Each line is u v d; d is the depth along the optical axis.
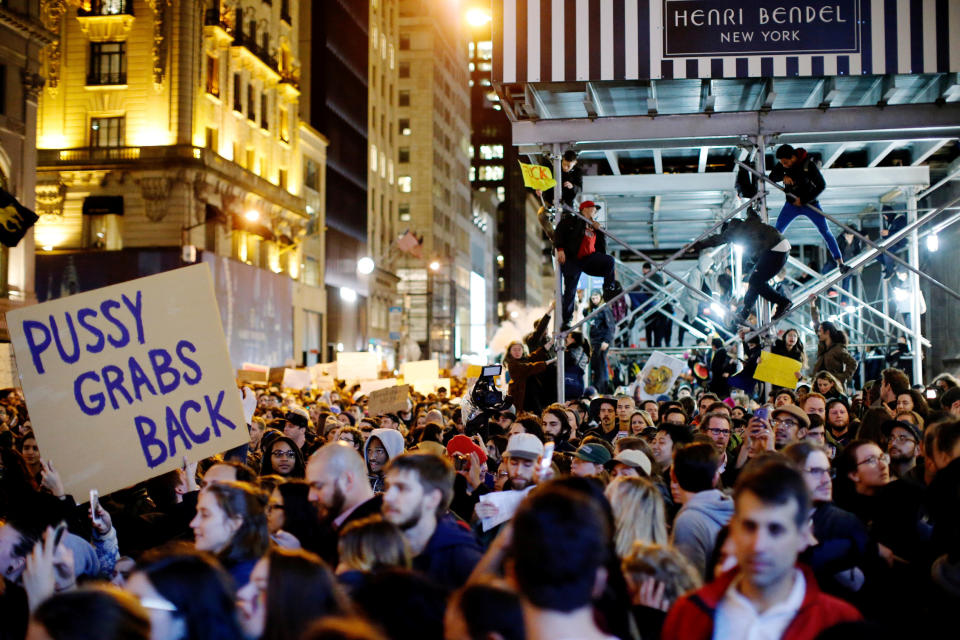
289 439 8.47
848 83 12.57
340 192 72.12
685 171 17.72
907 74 11.84
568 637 2.87
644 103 13.83
